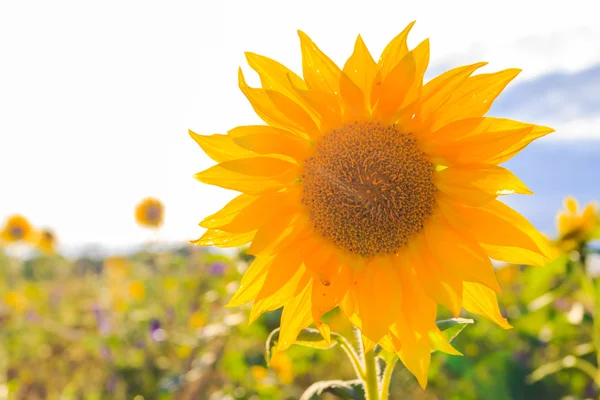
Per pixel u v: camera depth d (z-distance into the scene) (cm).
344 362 304
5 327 403
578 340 285
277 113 121
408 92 119
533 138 114
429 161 126
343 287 124
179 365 296
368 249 127
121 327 350
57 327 384
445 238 122
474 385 236
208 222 119
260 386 250
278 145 120
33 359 361
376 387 124
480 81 117
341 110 125
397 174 125
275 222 121
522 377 235
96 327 387
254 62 121
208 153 120
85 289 509
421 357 115
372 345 117
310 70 121
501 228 117
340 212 127
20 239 550
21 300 446
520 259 120
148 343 310
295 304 124
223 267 297
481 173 113
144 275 459
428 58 118
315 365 306
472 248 117
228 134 120
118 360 305
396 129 126
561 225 225
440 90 117
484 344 292
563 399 226
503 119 114
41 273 609
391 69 120
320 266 124
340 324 227
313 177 127
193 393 249
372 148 125
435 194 126
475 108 117
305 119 121
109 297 426
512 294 342
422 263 125
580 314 233
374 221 126
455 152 116
